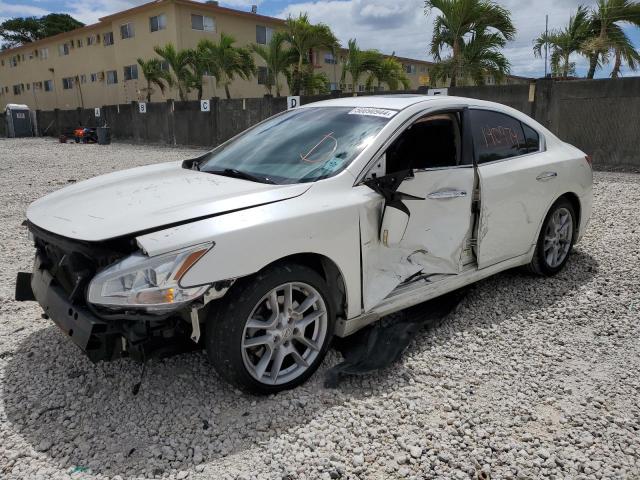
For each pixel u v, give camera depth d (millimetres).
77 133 28797
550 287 4738
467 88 14148
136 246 2738
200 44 27703
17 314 4195
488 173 4004
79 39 40438
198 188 3289
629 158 12258
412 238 3568
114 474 2471
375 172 3420
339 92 17984
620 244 5992
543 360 3531
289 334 3062
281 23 35531
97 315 2680
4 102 52281
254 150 3910
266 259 2818
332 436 2754
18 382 3215
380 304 3469
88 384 3182
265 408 2957
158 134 26031
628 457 2625
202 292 2639
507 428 2842
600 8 16797
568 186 4812
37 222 3100
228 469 2510
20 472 2477
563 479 2480
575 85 12562
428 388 3193
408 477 2492
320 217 3041
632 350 3654
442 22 15758
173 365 3387
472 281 4121
